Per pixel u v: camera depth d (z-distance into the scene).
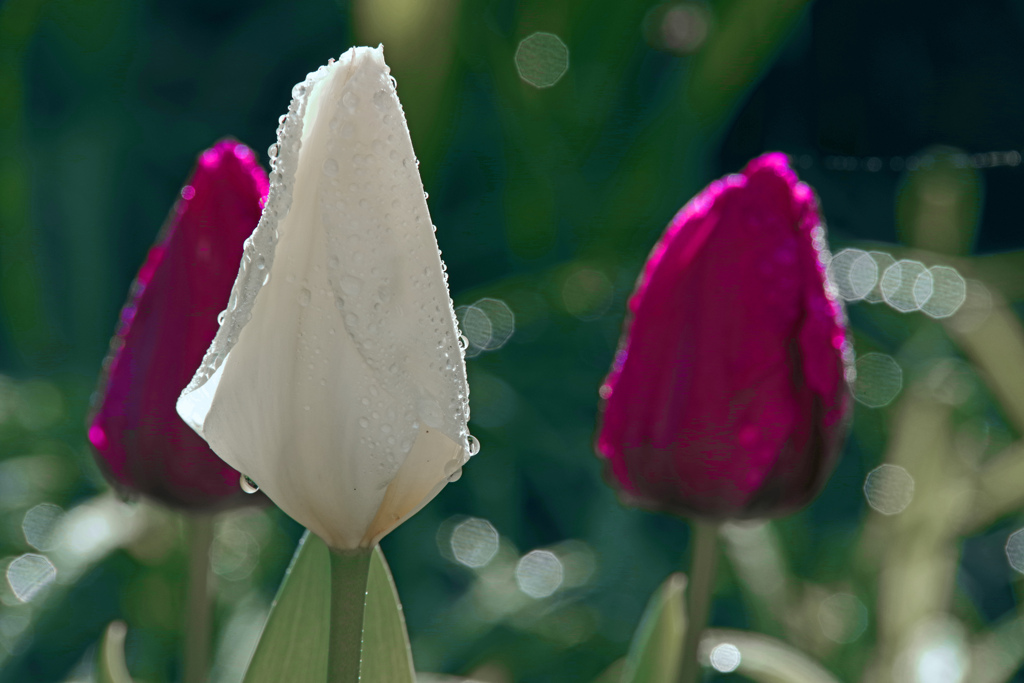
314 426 0.55
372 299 0.54
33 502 1.26
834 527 1.32
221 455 0.55
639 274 1.36
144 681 1.04
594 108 1.45
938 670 0.88
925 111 1.19
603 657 1.11
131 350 0.59
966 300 1.20
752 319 0.60
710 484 0.60
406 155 0.55
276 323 0.55
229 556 1.17
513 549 1.24
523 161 1.41
